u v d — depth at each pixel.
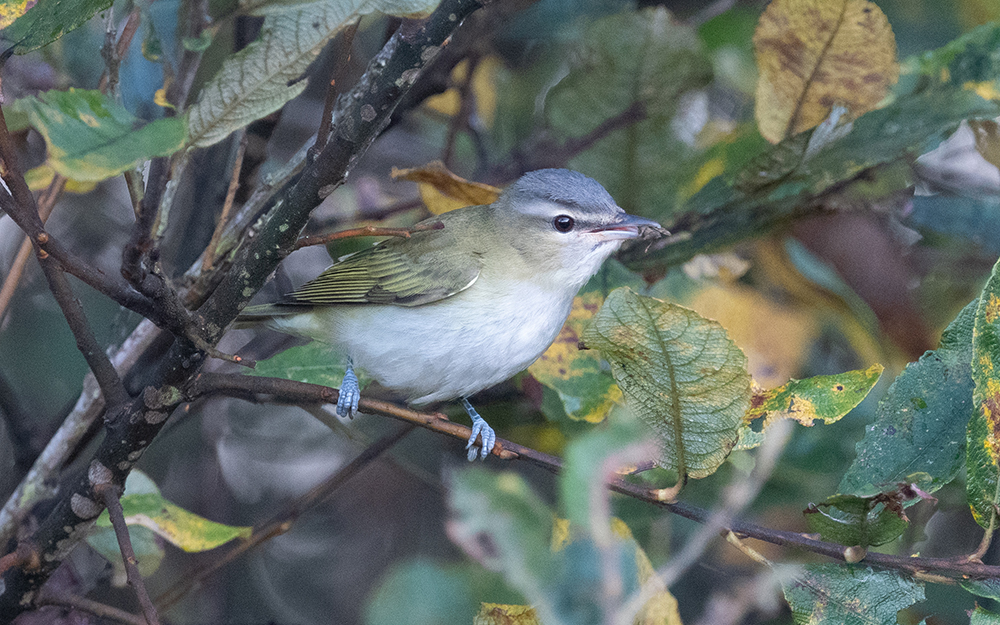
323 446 13.91
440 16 5.20
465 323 9.30
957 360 6.36
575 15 12.44
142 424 6.39
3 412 9.56
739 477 8.17
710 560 9.95
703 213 9.87
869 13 7.99
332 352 9.52
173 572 11.88
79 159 4.00
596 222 9.29
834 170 8.84
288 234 5.71
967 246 10.59
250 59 4.96
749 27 11.33
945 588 8.44
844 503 5.59
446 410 10.77
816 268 9.65
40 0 5.44
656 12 9.41
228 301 6.01
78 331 6.00
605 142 9.95
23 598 7.22
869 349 9.62
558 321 9.52
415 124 13.87
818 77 8.40
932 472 6.24
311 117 13.33
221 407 12.73
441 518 12.51
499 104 13.18
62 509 6.75
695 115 11.19
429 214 12.11
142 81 8.33
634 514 9.07
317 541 13.15
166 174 5.14
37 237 5.09
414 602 4.12
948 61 8.48
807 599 5.86
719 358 5.49
